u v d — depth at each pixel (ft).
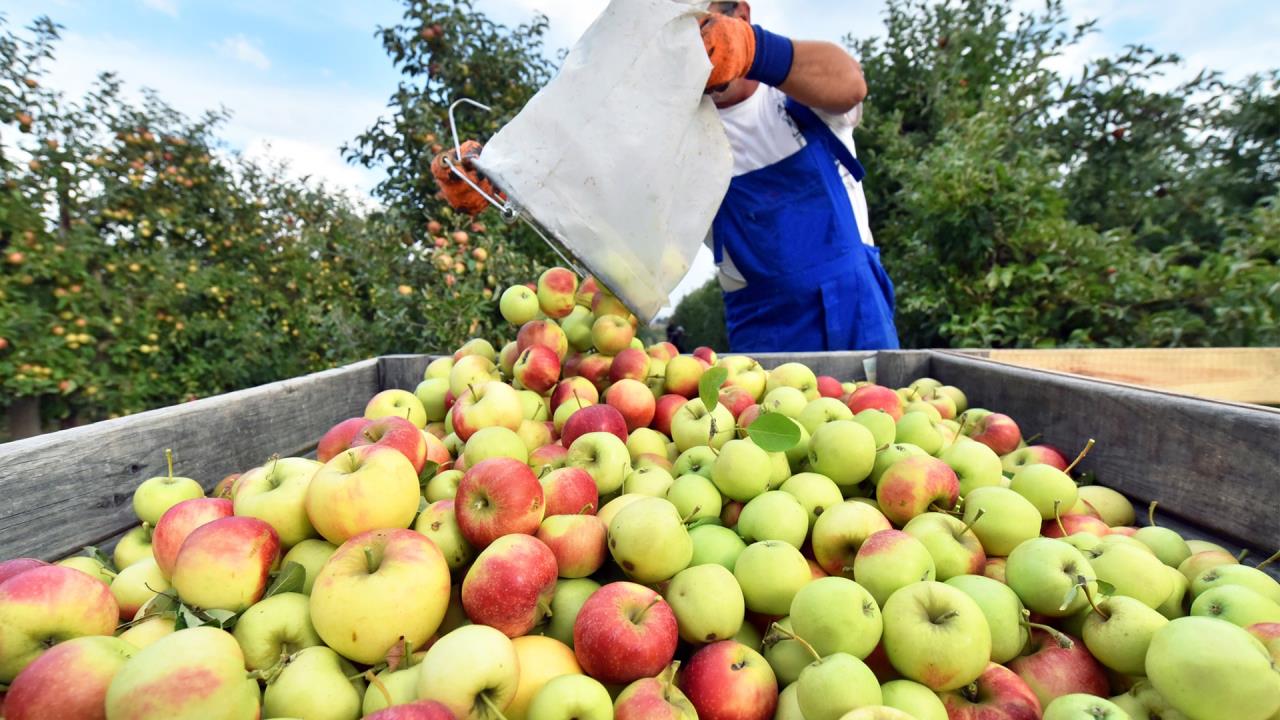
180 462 5.88
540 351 7.55
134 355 20.65
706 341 38.60
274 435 7.16
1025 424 7.57
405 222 19.85
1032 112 24.72
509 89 21.08
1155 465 5.76
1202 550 4.99
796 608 3.93
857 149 26.40
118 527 5.28
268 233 27.25
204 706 2.97
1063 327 17.67
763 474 5.36
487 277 17.30
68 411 19.48
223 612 3.83
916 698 3.58
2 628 3.40
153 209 23.18
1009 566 4.41
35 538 4.62
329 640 3.59
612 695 3.82
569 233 6.01
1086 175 25.34
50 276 18.86
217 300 23.81
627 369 7.67
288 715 3.32
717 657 3.81
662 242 6.27
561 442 6.61
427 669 3.33
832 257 11.59
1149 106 24.66
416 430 5.43
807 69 9.58
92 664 3.17
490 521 4.33
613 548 4.39
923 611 3.81
